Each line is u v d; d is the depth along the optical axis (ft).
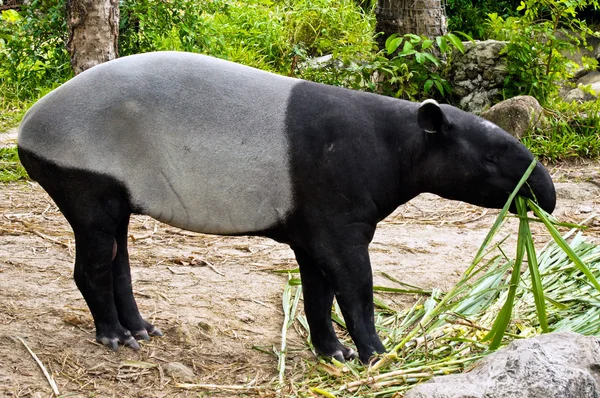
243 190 14.32
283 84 14.61
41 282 19.24
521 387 12.16
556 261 20.44
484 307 18.26
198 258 21.63
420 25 36.91
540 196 14.69
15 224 24.04
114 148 14.40
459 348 16.06
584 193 28.37
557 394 12.03
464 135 14.46
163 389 14.67
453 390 12.25
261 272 20.92
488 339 15.44
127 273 16.48
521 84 36.04
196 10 42.96
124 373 15.12
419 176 14.70
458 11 56.18
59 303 17.95
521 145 14.66
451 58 36.65
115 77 14.47
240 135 14.20
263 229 14.65
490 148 14.46
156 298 18.72
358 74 36.09
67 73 40.68
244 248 22.81
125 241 16.21
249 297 19.16
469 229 25.11
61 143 14.43
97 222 14.78
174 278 20.18
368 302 14.83
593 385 12.30
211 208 14.52
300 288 18.99
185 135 14.25
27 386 14.29
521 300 18.16
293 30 50.08
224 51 43.50
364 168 14.21
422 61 34.47
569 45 36.88
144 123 14.26
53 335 16.28
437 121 14.02
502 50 35.81
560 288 18.74
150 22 40.86
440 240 23.80
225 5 45.06
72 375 14.85
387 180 14.49
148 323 16.80
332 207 14.23
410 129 14.53
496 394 12.15
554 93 38.04
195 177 14.35
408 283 20.27
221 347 16.51
